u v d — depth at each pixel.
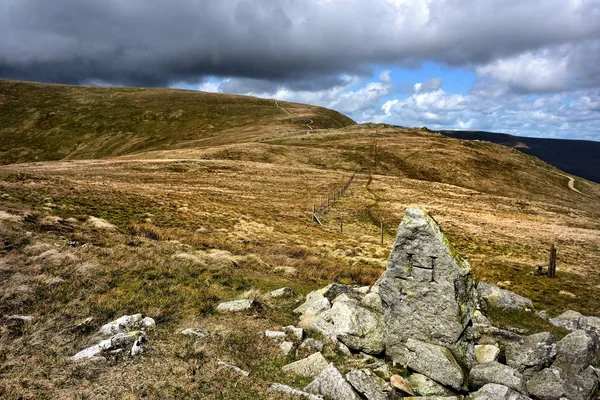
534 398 10.69
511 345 12.45
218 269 20.75
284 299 17.78
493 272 32.59
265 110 197.62
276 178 78.00
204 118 182.75
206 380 10.33
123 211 34.78
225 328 13.46
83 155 149.25
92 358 10.75
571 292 27.36
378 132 152.38
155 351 11.45
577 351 11.92
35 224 23.11
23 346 11.10
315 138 132.88
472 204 76.12
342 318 13.67
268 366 11.70
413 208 12.55
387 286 12.57
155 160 84.12
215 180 69.88
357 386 10.02
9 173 45.00
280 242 34.53
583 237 55.75
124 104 197.62
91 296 14.82
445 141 145.00
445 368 10.77
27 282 14.94
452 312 11.46
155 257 20.62
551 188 113.88
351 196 70.88
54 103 194.75
